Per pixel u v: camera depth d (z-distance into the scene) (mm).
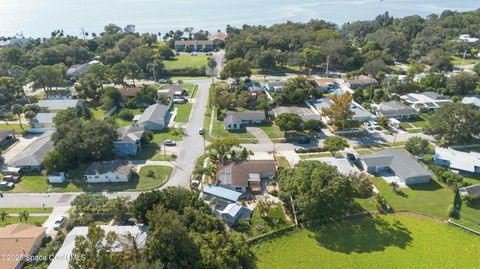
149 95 129500
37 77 138000
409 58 195500
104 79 151125
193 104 131875
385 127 111625
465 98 128250
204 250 56000
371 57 178500
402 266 60156
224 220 69938
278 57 176000
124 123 115500
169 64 188875
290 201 73938
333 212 70562
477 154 91688
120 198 69188
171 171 86812
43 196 77375
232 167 83938
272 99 133250
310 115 113500
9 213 71812
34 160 86875
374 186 82188
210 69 172250
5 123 117000
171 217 54688
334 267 60094
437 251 63656
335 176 69750
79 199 70250
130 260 52438
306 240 66500
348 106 108250
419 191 80438
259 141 102375
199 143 101125
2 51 173875
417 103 126438
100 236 52719
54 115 114438
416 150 92750
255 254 62969
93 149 87500
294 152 96000
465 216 72062
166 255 52562
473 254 63031
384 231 68750
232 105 126250
